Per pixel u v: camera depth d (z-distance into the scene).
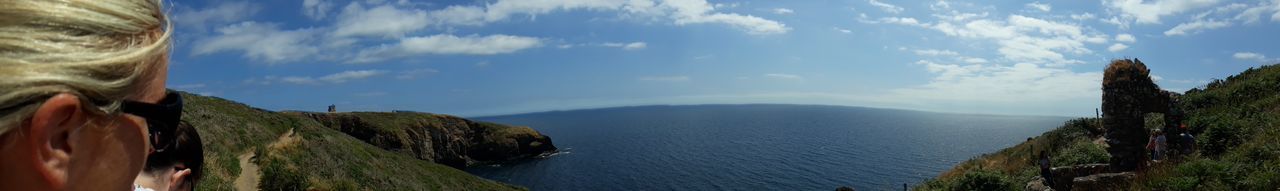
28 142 0.49
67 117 0.51
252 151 25.83
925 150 180.38
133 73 0.56
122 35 0.56
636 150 188.62
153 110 0.60
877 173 121.44
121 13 0.56
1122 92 15.58
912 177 114.50
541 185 111.81
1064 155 21.52
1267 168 8.99
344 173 30.36
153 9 0.62
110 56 0.53
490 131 134.38
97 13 0.53
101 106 0.53
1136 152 15.11
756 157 158.12
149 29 0.60
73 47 0.50
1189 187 9.52
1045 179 15.73
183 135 0.90
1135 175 11.46
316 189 24.09
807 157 155.62
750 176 120.62
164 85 0.64
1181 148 14.16
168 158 0.84
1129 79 15.62
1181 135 14.30
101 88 0.52
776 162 144.00
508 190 57.03
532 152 140.38
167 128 0.65
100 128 0.54
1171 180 9.95
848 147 191.00
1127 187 11.32
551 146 146.88
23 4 0.48
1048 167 15.82
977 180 15.06
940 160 147.38
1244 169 9.47
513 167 127.50
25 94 0.47
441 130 122.44
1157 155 14.02
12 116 0.47
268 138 30.94
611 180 121.06
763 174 122.94
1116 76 15.81
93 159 0.54
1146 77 15.73
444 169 55.03
